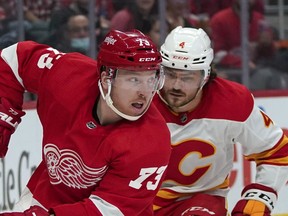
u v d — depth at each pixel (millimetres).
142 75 6102
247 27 14391
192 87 7621
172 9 13977
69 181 6652
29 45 6984
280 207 12672
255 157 8250
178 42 7586
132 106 6195
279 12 14781
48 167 6738
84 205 6320
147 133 6312
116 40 6129
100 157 6316
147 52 6059
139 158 6242
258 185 8117
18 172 11133
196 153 7992
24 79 6938
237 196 12484
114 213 6355
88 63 6617
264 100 12914
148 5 13805
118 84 6141
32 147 11289
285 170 8141
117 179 6336
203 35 7742
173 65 7527
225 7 14312
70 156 6473
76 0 13336
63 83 6535
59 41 13258
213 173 8195
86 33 13406
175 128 7910
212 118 7848
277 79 14695
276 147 8070
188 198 8359
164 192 8289
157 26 13930
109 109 6281
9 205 11016
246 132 7945
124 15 13719
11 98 7000
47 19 13133
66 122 6430
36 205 6598
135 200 6383
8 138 7016
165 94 7695
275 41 14734
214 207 8008
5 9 12812
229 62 14406
